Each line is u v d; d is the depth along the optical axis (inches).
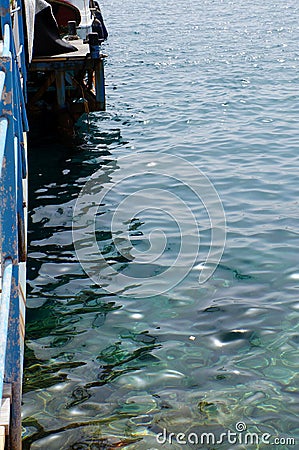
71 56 612.4
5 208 199.5
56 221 463.2
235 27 1400.1
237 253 407.5
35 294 369.4
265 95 825.5
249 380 294.8
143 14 1692.9
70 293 370.0
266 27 1382.9
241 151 611.2
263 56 1072.8
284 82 892.0
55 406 278.8
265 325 335.6
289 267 390.3
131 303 358.0
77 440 259.1
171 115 745.6
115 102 810.2
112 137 666.2
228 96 824.9
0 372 145.8
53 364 308.2
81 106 631.8
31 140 639.1
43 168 573.6
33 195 512.4
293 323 336.8
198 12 1683.1
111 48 1180.5
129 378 297.4
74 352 317.7
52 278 386.0
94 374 300.8
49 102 649.6
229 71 970.7
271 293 363.9
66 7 820.0
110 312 350.3
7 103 203.9
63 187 529.3
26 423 268.4
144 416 272.8
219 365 305.9
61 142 634.2
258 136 657.0
